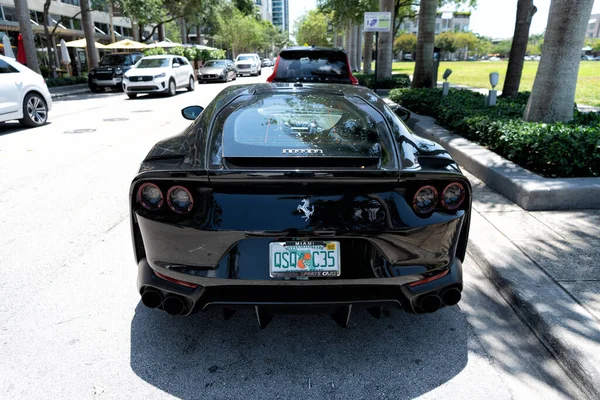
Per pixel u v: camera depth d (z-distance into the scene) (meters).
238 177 2.33
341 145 2.74
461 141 7.17
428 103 10.45
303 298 2.39
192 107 4.32
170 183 2.40
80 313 3.13
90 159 7.39
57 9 34.06
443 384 2.47
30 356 2.68
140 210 2.45
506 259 3.60
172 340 2.86
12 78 10.05
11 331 2.92
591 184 4.70
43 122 11.09
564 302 3.00
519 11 10.02
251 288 2.40
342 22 29.20
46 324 3.00
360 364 2.64
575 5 6.00
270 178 2.32
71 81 24.48
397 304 2.47
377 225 2.36
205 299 2.42
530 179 4.92
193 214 2.38
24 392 2.39
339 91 3.63
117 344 2.81
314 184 2.37
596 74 28.11
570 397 2.38
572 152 5.02
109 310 3.18
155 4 26.94
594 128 5.54
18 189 5.83
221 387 2.46
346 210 2.36
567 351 2.56
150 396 2.38
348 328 3.00
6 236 4.39
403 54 105.50
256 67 39.53
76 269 3.76
